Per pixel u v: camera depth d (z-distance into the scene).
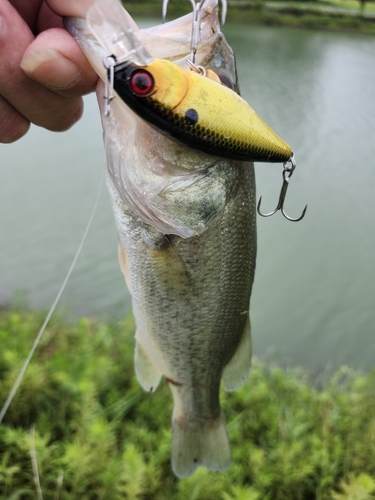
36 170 0.92
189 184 0.15
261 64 1.89
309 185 0.95
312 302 0.66
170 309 0.19
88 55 0.13
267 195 0.88
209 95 0.12
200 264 0.18
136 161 0.15
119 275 0.68
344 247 0.77
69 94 0.14
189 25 0.14
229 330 0.20
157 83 0.11
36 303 0.61
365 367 0.55
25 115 0.16
